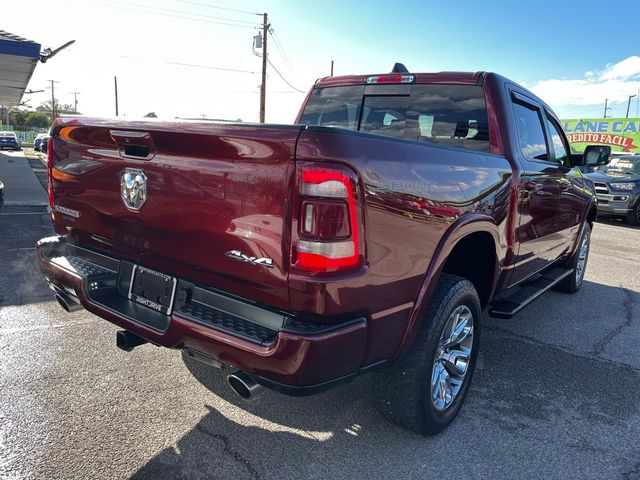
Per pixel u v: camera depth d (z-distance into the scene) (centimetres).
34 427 276
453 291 278
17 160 2772
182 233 238
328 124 451
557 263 578
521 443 292
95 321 433
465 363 311
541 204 409
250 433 285
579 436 302
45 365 348
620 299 616
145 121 242
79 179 289
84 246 308
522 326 497
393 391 271
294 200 199
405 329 250
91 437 271
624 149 3300
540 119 434
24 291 499
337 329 207
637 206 1338
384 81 415
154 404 308
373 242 214
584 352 435
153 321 252
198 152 226
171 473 247
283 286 206
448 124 380
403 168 230
